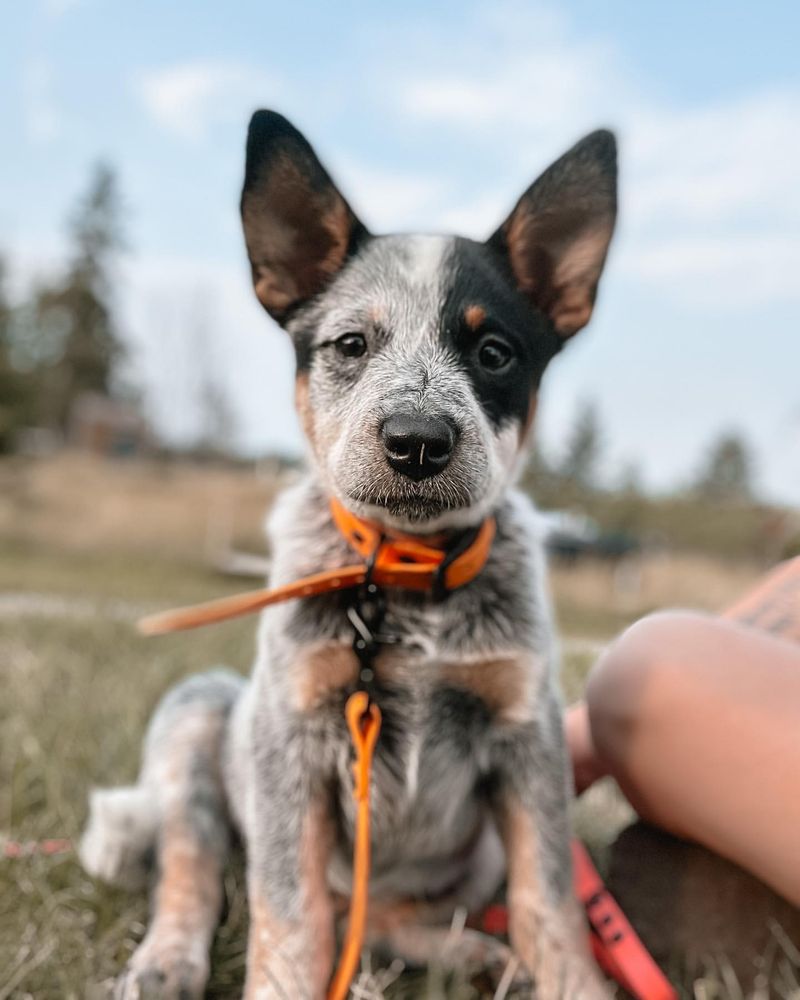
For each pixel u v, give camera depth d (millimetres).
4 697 601
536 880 313
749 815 278
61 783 455
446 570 320
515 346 361
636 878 342
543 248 385
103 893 366
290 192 376
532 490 5043
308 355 372
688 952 322
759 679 284
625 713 306
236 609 325
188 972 314
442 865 368
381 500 315
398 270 360
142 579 1930
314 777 328
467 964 322
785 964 300
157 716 433
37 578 1751
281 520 369
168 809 383
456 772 340
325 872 326
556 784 324
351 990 294
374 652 321
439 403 314
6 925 335
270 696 332
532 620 332
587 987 297
